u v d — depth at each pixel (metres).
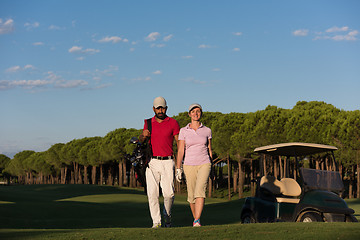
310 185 8.42
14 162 140.88
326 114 36.25
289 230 5.62
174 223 20.95
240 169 48.66
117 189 67.88
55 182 122.69
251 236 5.26
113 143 73.12
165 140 7.07
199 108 7.14
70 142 99.12
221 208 30.47
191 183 7.08
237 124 47.66
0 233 7.11
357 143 32.16
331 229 5.56
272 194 9.15
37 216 25.14
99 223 22.69
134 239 5.36
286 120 37.59
